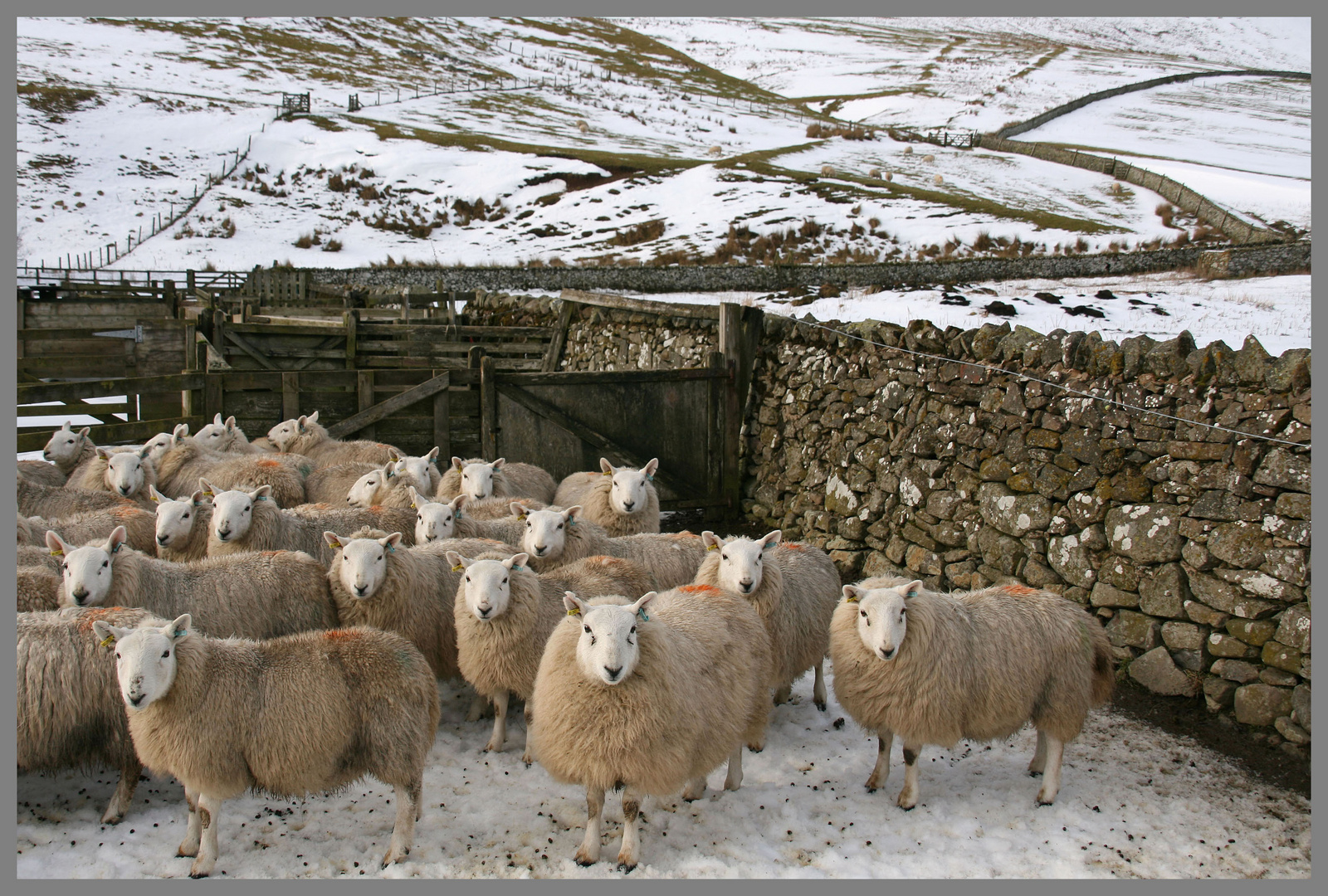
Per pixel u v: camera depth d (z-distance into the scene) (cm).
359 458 1059
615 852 521
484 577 594
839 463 1095
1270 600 661
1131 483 766
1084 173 5362
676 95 9419
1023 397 868
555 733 507
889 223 3791
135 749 502
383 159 5469
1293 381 667
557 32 12562
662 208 4519
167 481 941
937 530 944
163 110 5866
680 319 1430
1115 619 766
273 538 748
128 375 2050
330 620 662
